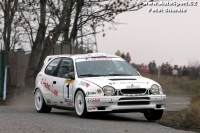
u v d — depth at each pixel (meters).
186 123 22.30
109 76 26.34
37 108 30.36
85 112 24.80
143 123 23.89
